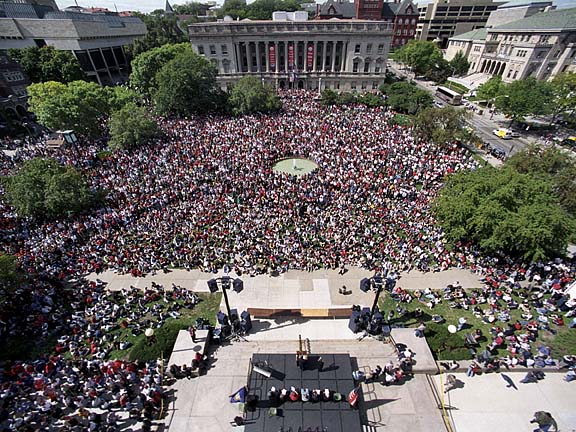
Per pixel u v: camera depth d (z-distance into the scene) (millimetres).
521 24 95000
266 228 37438
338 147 56219
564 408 20750
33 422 19812
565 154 40312
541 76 88500
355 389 19062
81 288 30828
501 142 66188
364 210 40219
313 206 41156
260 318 27312
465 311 28406
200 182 46281
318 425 18469
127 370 22500
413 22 159375
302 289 30953
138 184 45531
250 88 75000
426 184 45406
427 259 33500
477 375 22578
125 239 36344
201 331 24531
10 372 23391
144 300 29219
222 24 93062
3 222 39469
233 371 22500
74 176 40469
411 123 65750
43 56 84625
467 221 32469
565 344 25000
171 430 19312
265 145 57312
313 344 24297
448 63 120625
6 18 94062
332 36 94062
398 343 23734
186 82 72875
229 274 32500
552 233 29109
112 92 74938
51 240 35938
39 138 67812
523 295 29078
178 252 34531
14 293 28703
